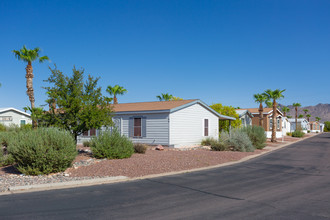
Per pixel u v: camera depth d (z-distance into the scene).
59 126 14.49
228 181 9.50
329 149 23.62
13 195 7.55
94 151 13.70
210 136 25.25
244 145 20.03
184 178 10.04
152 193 7.76
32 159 10.30
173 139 20.84
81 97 14.86
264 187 8.57
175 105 22.03
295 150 22.64
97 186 8.69
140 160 12.99
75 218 5.63
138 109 21.91
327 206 6.52
